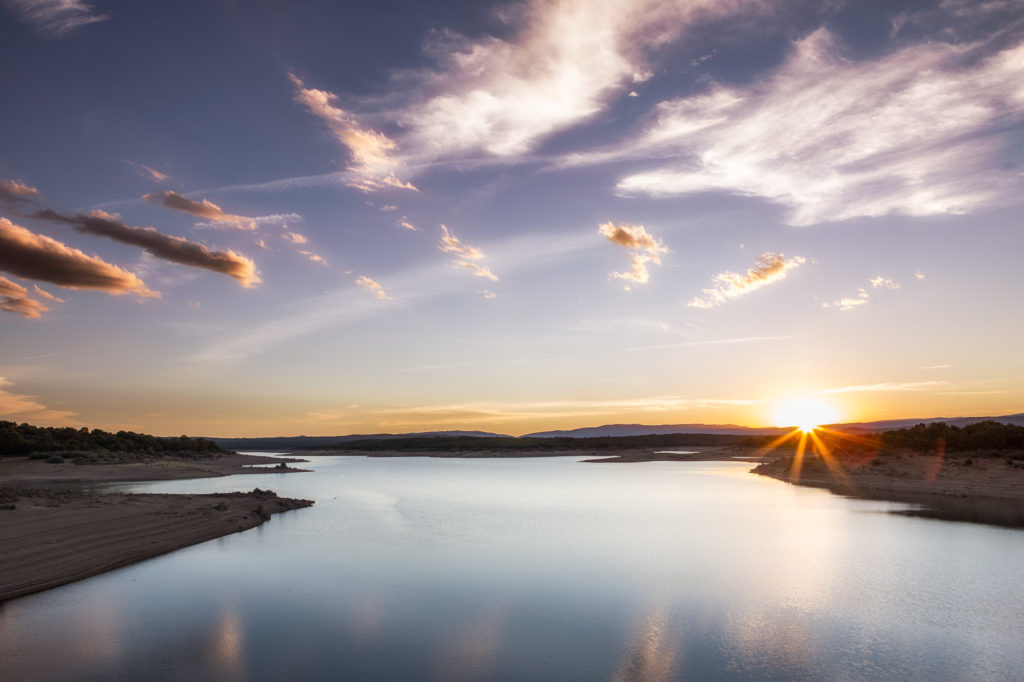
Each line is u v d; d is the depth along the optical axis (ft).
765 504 176.14
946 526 131.95
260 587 79.46
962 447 245.45
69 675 51.78
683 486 240.73
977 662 56.24
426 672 53.36
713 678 52.47
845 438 366.43
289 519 141.59
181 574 85.40
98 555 90.89
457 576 86.53
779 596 77.56
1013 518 143.02
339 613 69.31
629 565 94.48
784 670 54.24
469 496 200.34
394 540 114.01
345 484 250.37
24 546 91.09
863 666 55.16
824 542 114.11
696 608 72.28
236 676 51.93
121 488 210.59
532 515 152.15
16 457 301.43
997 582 84.58
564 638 62.08
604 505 174.09
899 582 84.64
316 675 52.39
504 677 52.44
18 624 64.03
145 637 60.95
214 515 130.72
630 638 62.23
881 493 202.39
